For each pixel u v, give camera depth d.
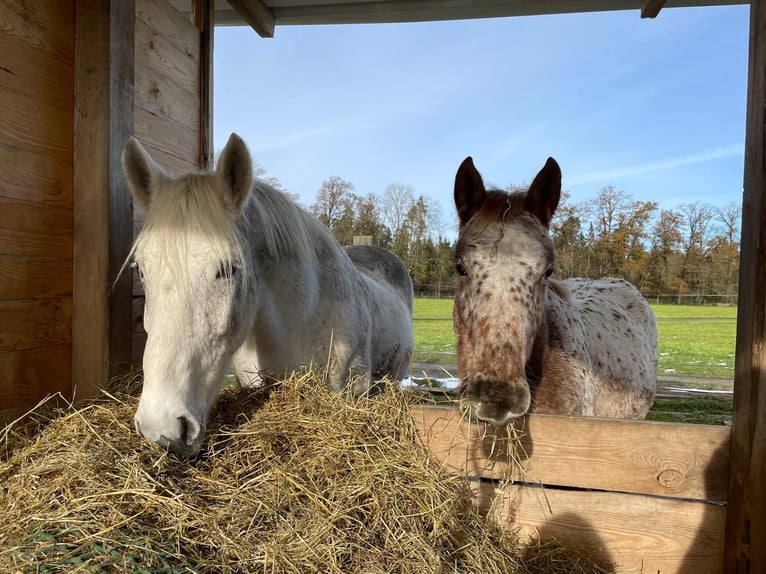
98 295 2.09
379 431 1.72
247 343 2.08
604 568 1.81
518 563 1.75
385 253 4.27
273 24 3.89
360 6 3.75
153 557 1.13
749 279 1.57
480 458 1.89
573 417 1.82
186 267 1.44
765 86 1.50
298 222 2.15
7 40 1.77
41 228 1.95
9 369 1.83
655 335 3.59
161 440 1.35
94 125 2.06
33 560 1.08
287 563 1.25
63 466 1.39
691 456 1.75
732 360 9.12
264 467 1.53
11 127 1.80
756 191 1.53
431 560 1.38
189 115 3.13
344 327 2.31
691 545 1.77
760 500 1.53
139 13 2.54
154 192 1.62
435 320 13.50
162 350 1.40
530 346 1.77
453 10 3.74
